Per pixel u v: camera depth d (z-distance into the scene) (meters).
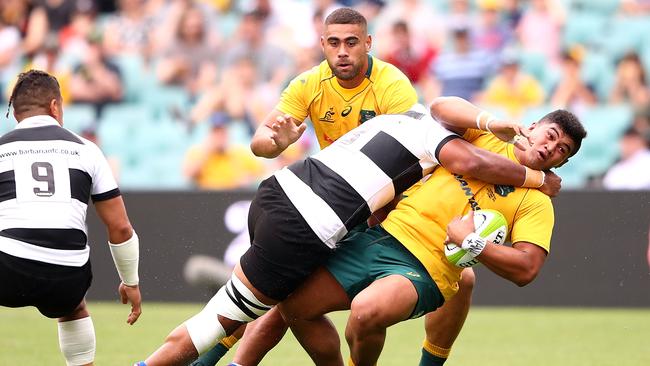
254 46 52.06
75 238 19.09
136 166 51.44
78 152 19.41
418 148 19.97
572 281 37.81
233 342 22.06
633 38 52.72
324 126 23.38
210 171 49.06
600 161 49.03
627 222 37.31
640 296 37.38
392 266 19.59
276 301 19.77
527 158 20.03
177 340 19.69
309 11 53.12
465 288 21.47
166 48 53.53
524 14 52.41
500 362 26.92
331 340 20.36
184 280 37.97
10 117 54.12
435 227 19.69
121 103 53.00
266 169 48.81
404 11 53.00
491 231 19.27
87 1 55.34
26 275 18.61
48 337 30.36
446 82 50.06
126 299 20.38
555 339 31.00
